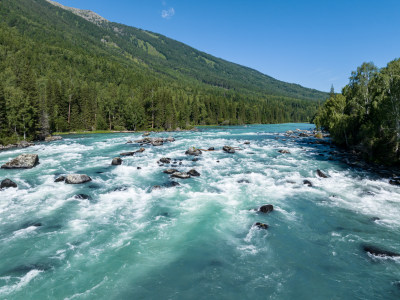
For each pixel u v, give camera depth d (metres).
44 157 36.53
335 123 49.81
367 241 12.85
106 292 9.15
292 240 13.02
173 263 11.00
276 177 25.53
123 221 15.27
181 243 12.69
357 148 40.00
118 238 13.15
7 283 9.59
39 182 23.53
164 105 104.31
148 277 10.05
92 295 8.98
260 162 33.22
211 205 17.98
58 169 28.80
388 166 31.05
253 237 13.33
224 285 9.56
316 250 12.05
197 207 17.62
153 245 12.48
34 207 17.34
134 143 53.50
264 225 14.41
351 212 16.70
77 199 18.94
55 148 46.25
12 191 20.73
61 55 181.75
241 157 36.84
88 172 27.58
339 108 61.56
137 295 9.02
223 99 176.62
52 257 11.33
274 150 43.88
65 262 10.96
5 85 70.62
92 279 9.87
